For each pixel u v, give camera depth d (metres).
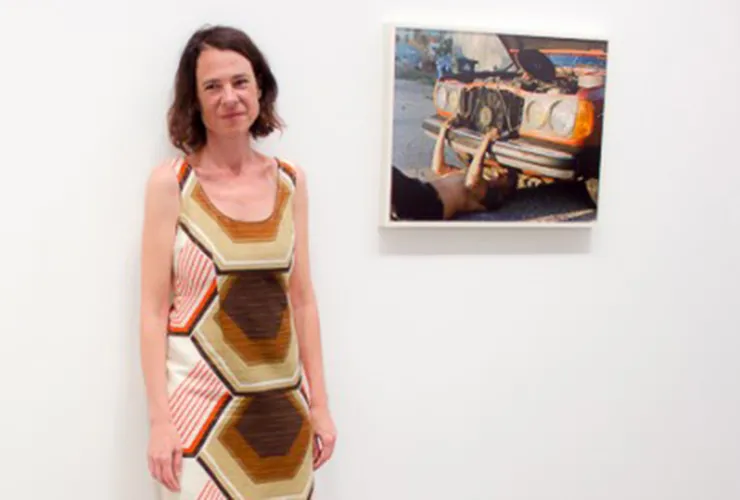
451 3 1.97
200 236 1.64
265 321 1.67
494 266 2.08
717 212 2.27
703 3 2.17
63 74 1.74
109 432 1.84
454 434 2.09
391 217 1.93
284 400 1.69
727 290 2.31
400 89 1.90
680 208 2.23
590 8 2.08
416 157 1.93
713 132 2.23
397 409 2.04
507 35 1.96
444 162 1.95
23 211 1.75
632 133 2.15
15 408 1.78
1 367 1.76
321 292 1.94
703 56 2.19
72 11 1.73
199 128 1.72
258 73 1.72
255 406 1.66
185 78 1.68
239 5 1.82
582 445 2.21
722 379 2.34
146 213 1.67
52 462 1.81
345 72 1.91
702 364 2.31
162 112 1.80
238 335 1.65
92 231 1.79
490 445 2.12
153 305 1.68
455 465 2.10
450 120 1.94
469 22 1.99
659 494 2.31
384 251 1.98
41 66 1.72
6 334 1.76
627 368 2.23
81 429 1.82
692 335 2.29
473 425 2.10
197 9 1.80
